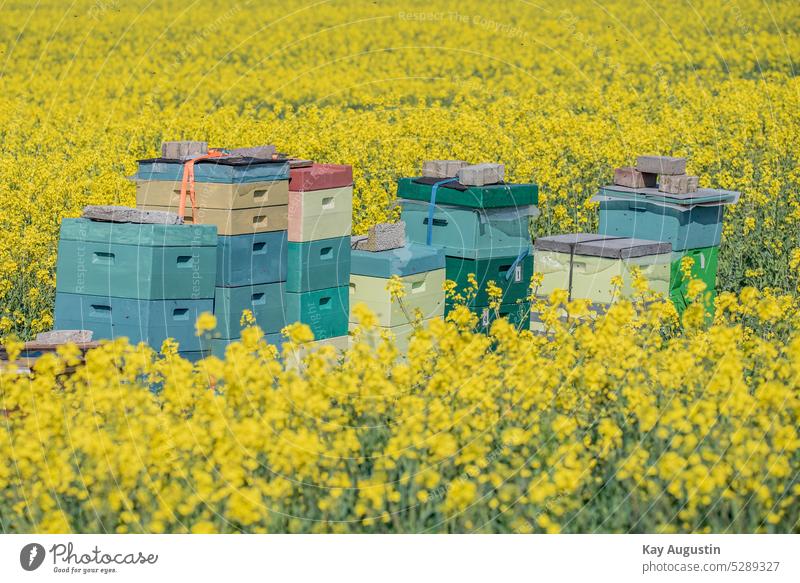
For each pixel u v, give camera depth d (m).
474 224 19.05
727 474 11.56
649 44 68.88
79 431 11.64
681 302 19.72
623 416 12.60
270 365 13.02
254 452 11.45
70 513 11.82
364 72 63.31
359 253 18.25
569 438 12.14
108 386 12.92
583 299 17.11
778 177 29.22
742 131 36.62
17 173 32.12
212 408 11.73
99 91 57.12
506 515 11.73
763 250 23.89
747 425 12.29
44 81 59.72
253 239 17.14
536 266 18.62
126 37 72.94
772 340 16.23
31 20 76.12
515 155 33.38
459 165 20.05
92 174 33.47
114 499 11.38
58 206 26.91
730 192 20.12
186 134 40.50
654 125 41.19
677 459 11.34
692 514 11.69
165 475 11.84
